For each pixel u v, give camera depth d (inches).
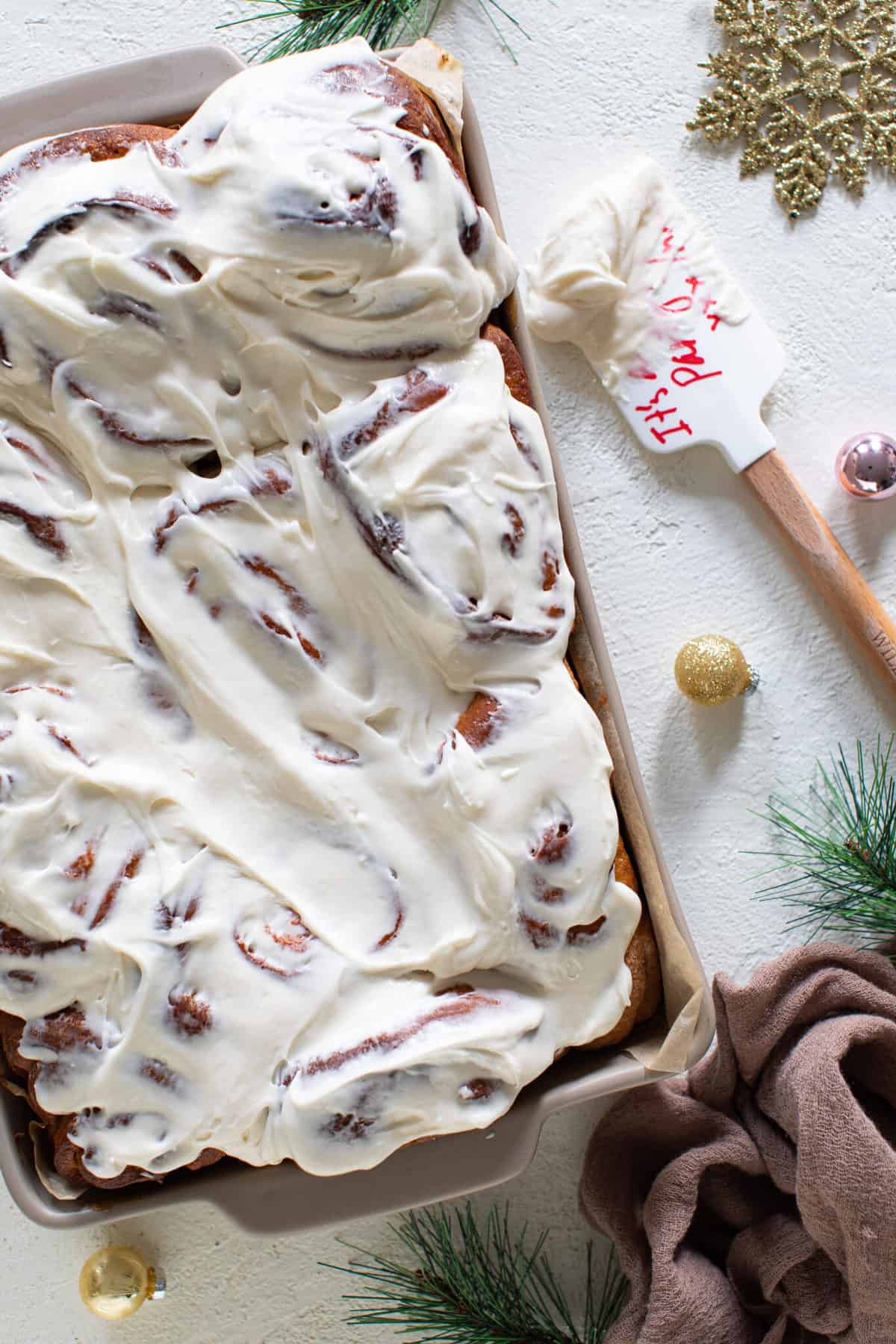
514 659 24.1
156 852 23.8
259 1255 28.2
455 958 23.9
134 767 24.0
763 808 28.3
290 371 24.1
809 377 28.4
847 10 28.1
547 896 24.0
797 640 28.3
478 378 24.2
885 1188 24.8
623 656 28.3
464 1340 27.8
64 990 23.7
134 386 24.1
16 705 23.9
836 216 28.4
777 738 28.4
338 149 23.5
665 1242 26.2
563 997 24.3
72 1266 28.1
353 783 24.2
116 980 23.6
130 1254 27.5
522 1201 28.3
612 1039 25.1
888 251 28.4
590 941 24.2
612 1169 26.9
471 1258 27.9
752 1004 26.0
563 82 28.2
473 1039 23.5
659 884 24.8
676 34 28.3
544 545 24.3
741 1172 26.9
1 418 24.2
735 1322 26.2
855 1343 26.0
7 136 25.2
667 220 27.8
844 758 28.4
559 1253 28.4
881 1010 26.2
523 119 28.2
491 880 23.9
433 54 25.0
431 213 23.6
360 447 23.9
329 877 24.1
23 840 23.5
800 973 26.2
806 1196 25.4
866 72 28.1
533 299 27.7
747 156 28.2
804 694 28.4
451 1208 28.3
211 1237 28.2
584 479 28.3
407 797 24.2
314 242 23.2
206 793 24.1
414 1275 28.0
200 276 23.7
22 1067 24.4
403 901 24.1
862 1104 27.0
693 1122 26.7
